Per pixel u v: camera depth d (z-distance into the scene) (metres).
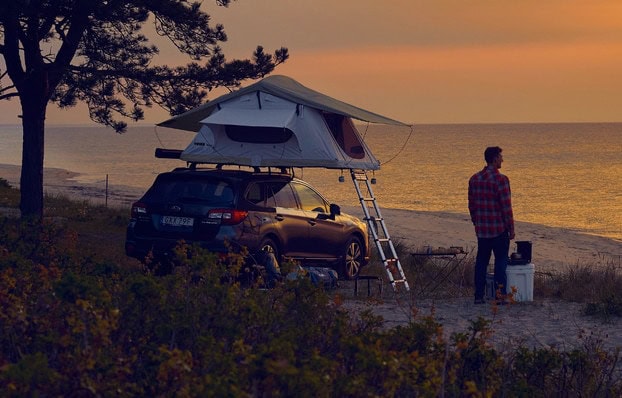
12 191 33.41
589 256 29.78
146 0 18.38
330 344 6.17
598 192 73.19
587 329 11.02
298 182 15.23
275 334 6.14
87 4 17.62
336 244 15.71
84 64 19.77
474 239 33.69
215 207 13.18
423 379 5.21
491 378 6.33
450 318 11.59
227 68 20.31
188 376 4.71
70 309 5.87
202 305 6.22
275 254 14.05
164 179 13.79
